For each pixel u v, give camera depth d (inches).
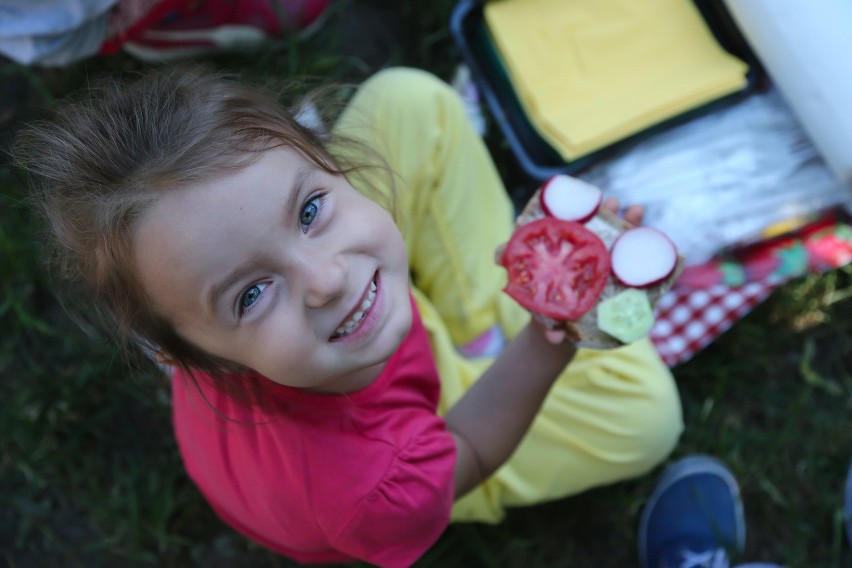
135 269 30.3
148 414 60.4
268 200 29.0
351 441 35.9
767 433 59.1
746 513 58.5
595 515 58.3
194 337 32.0
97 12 54.8
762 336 60.3
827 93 51.3
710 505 56.2
